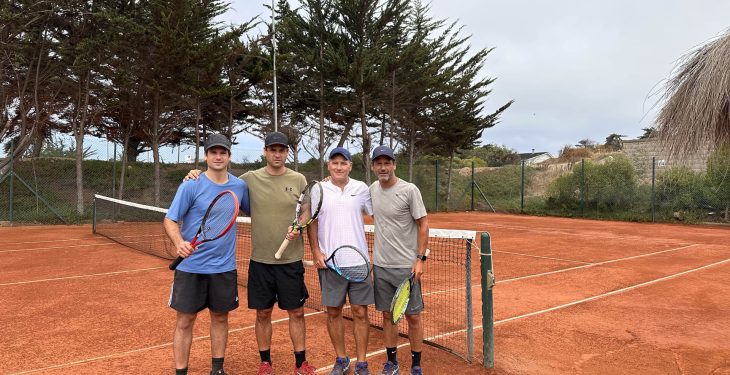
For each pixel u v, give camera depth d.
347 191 3.75
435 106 28.84
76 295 6.56
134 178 26.78
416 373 3.74
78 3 17.94
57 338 4.74
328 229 3.69
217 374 3.59
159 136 23.45
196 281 3.42
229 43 20.39
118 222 18.20
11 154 17.81
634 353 4.38
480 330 5.02
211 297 3.47
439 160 36.62
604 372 3.93
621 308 5.95
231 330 5.01
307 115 28.48
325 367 4.01
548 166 34.38
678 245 12.47
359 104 25.38
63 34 19.03
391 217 3.71
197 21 18.86
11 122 21.64
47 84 20.34
